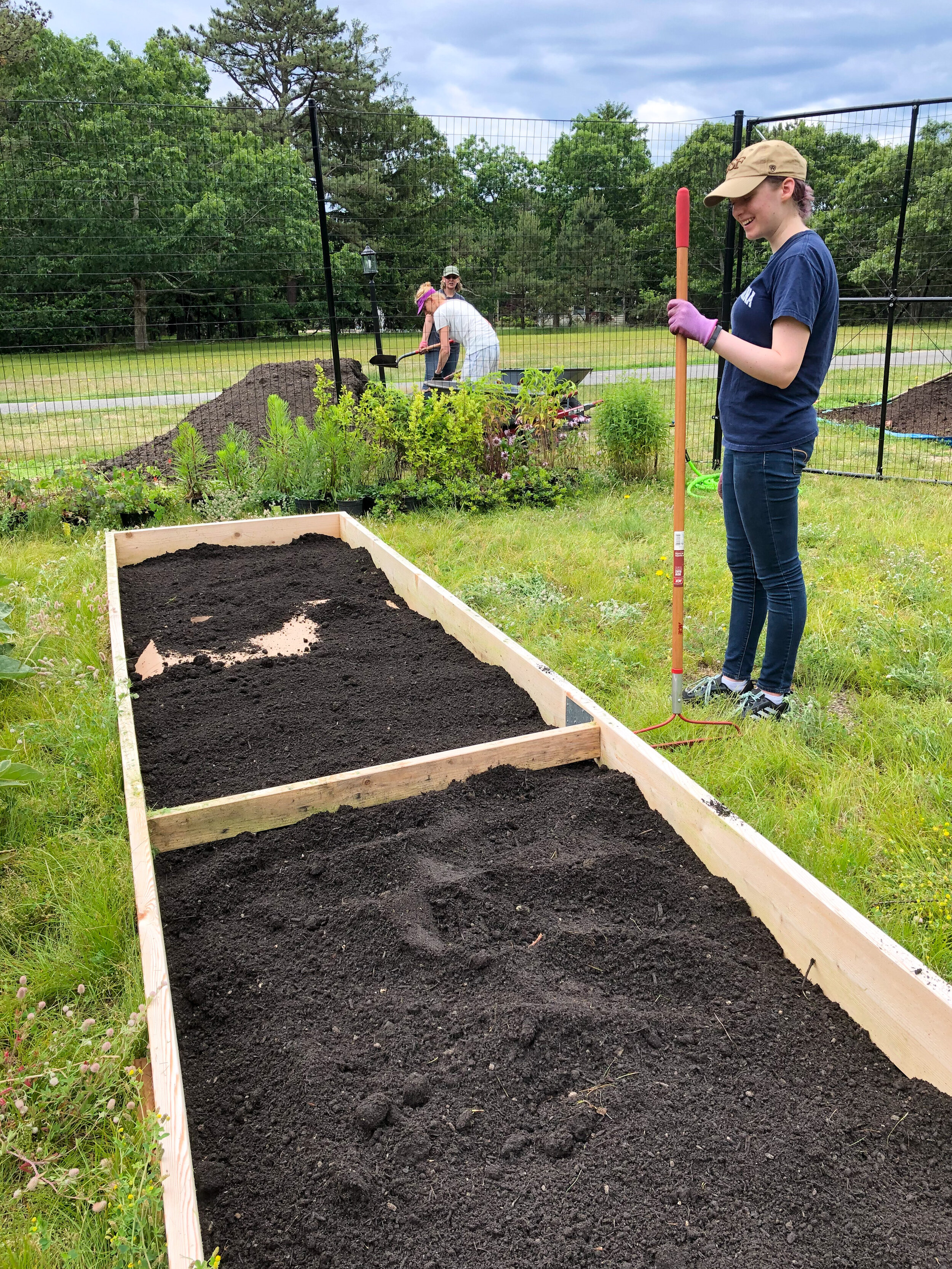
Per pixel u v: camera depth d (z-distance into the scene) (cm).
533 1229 160
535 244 1063
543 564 599
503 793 303
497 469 787
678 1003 214
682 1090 189
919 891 272
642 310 1085
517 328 1098
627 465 850
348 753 334
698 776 341
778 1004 213
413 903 243
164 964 197
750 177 333
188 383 1859
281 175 2686
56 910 272
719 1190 167
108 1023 229
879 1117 183
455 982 219
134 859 238
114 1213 167
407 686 391
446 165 2812
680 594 376
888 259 1594
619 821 284
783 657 384
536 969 223
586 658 441
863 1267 154
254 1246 159
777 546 369
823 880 280
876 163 1577
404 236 1259
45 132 2444
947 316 1644
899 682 418
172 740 352
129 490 739
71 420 1411
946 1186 169
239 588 532
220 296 2598
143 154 2553
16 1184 186
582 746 320
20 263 1869
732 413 368
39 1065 208
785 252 338
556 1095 189
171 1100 164
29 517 719
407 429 794
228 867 264
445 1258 156
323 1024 208
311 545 629
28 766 314
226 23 4259
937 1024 185
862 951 203
